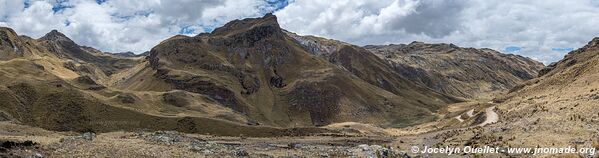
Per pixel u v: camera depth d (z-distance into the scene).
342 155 52.50
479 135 70.19
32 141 38.41
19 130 70.31
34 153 33.03
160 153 41.00
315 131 157.25
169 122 181.62
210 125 176.88
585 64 154.75
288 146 64.50
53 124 178.50
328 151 56.03
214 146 51.38
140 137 57.00
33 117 184.12
